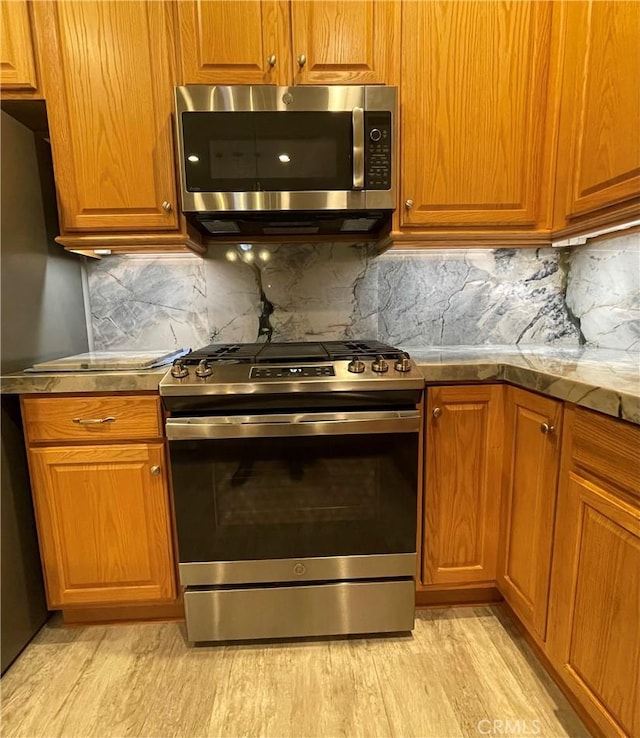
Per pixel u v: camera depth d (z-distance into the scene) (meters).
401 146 1.34
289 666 1.24
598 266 1.57
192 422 1.18
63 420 1.25
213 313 1.71
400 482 1.25
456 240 1.44
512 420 1.27
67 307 1.56
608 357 1.37
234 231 1.61
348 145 1.28
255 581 1.28
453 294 1.73
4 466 1.25
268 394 1.17
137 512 1.30
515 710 1.09
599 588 0.91
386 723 1.06
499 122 1.35
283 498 1.25
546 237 1.43
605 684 0.90
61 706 1.13
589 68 1.20
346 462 1.23
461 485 1.33
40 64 1.26
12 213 1.28
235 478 1.23
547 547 1.10
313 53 1.27
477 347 1.71
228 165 1.27
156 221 1.35
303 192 1.29
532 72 1.33
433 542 1.36
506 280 1.73
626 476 0.83
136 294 1.69
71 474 1.28
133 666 1.25
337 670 1.22
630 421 0.81
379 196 1.31
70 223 1.34
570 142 1.30
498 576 1.37
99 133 1.30
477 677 1.19
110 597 1.34
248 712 1.10
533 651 1.27
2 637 1.22
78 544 1.31
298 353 1.35
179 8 1.25
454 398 1.29
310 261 1.70
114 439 1.26
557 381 1.01
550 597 1.10
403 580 1.31
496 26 1.30
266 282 1.71
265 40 1.26
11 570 1.27
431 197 1.37
